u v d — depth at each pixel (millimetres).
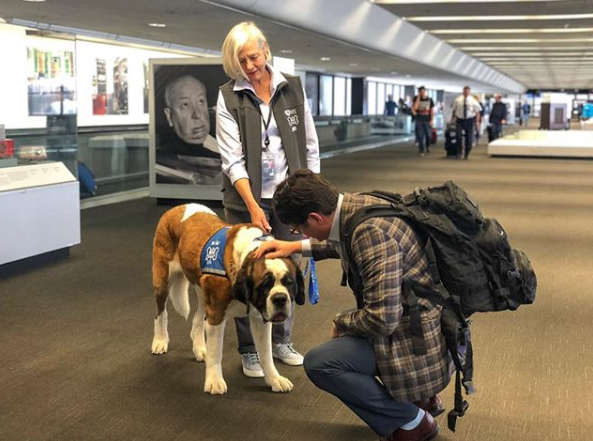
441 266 2816
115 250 7715
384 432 3107
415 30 20109
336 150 22672
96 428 3510
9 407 3736
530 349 4719
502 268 2793
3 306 5574
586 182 14766
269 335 3938
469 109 20609
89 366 4328
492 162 19562
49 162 7223
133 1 10414
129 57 16234
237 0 10812
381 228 2797
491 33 21297
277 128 4062
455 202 2803
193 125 10898
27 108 7102
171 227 4266
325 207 2918
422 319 2859
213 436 3439
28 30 7074
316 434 3477
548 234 8953
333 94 34125
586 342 4875
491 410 3754
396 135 31469
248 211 4121
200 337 4457
